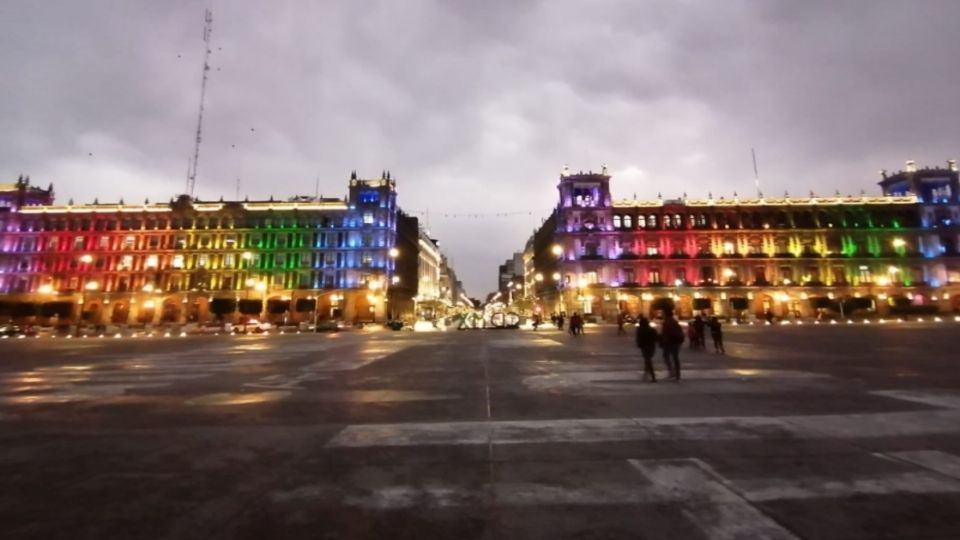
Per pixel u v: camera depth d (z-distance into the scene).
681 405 9.89
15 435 8.03
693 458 6.41
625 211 89.31
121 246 95.94
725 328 52.66
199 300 93.12
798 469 5.93
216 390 12.80
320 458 6.64
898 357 19.02
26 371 18.05
